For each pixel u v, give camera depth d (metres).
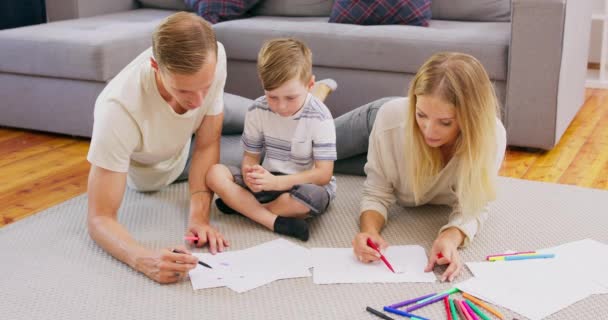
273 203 2.06
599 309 1.60
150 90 1.88
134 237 1.99
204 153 2.12
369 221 1.97
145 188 2.30
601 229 2.02
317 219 2.11
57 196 2.39
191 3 3.54
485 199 1.87
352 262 1.83
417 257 1.85
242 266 1.82
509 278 1.73
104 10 3.72
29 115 3.05
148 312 1.62
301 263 1.83
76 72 2.86
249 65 3.17
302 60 1.93
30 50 2.92
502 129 1.91
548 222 2.07
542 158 2.74
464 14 3.25
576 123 3.21
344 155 2.43
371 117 2.32
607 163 2.66
